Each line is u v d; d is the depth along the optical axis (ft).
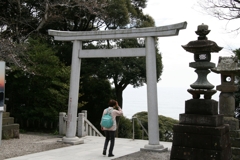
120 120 64.18
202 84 23.29
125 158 27.25
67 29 63.26
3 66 31.58
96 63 60.54
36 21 60.03
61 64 51.57
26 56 47.50
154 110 30.63
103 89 66.90
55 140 37.29
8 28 57.36
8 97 52.24
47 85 48.88
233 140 27.84
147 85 30.91
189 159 22.30
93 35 33.76
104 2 54.39
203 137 22.08
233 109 28.91
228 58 29.48
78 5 53.42
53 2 57.00
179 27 28.84
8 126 37.04
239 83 44.88
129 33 31.91
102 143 35.45
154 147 30.22
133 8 63.16
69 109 34.91
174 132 23.18
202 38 23.73
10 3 56.18
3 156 27.76
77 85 34.96
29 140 37.04
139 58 59.77
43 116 48.83
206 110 22.65
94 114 66.85
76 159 26.78
